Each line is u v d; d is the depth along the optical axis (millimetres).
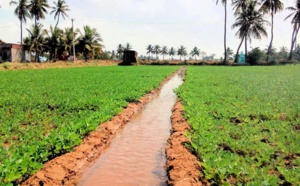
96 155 8031
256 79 27484
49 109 12359
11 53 54594
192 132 8938
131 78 27781
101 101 13602
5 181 5363
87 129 8953
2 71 36688
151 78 27969
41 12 62000
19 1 60500
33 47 59812
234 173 5832
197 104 13188
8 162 5840
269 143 8070
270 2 60250
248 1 62406
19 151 6730
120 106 13242
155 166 7215
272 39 63438
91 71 39438
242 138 8297
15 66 41250
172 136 9117
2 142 8039
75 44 67188
